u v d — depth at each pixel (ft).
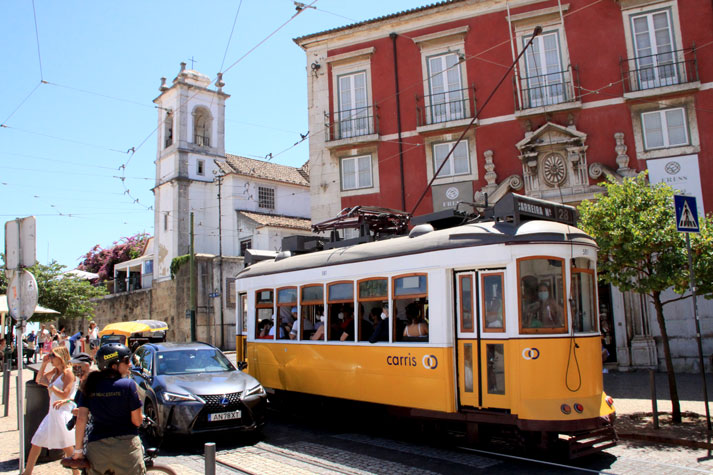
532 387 25.31
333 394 34.30
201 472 24.97
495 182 64.18
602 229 33.63
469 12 67.31
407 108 69.51
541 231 26.94
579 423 24.82
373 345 31.78
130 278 144.36
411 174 68.59
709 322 54.70
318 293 36.52
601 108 60.80
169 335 106.11
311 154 73.97
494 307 26.99
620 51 60.85
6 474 25.00
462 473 23.95
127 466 16.56
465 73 67.05
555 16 63.62
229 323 103.40
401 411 30.37
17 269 24.58
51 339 75.51
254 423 31.17
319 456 27.55
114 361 17.12
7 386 42.04
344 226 41.34
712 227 33.35
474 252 27.55
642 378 51.80
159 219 136.26
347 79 73.10
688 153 57.41
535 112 62.44
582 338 26.50
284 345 38.99
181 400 29.91
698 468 24.35
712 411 35.55
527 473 23.85
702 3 58.49
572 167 60.59
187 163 133.69
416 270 29.84
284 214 140.36
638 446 28.53
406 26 70.49
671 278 31.65
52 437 23.82
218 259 103.60
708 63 57.72
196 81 139.03
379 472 24.44
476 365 27.20
